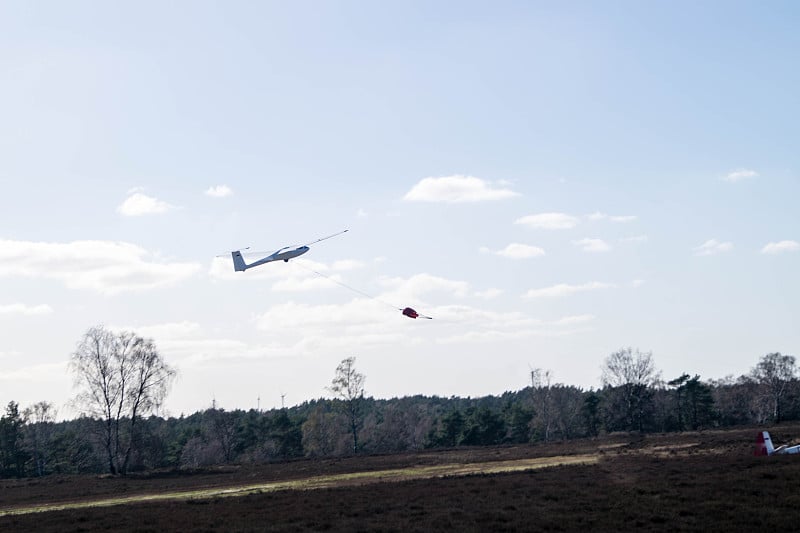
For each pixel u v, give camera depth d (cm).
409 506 4556
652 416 15512
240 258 8506
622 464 6519
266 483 7119
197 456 14075
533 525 3753
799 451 6141
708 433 10138
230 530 3962
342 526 3941
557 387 16412
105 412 9719
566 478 5656
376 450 16012
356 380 13550
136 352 9881
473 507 4397
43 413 13875
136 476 9094
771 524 3509
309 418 15950
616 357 14688
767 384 15025
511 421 17138
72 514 5194
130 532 4128
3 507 6341
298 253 8138
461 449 10894
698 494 4406
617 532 3528
